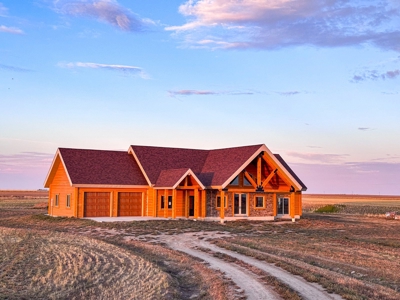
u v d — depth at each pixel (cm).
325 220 4831
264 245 2927
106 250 2659
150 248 2780
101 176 4503
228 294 1703
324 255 2634
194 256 2533
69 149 4691
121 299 1719
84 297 1761
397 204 12175
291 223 4334
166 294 1784
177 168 4797
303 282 1870
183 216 4547
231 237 3291
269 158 4522
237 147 4712
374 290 1773
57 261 2359
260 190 4434
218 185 4219
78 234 3466
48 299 1764
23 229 3612
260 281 1903
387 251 2888
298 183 4656
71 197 4478
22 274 2128
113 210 4525
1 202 9350
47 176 4922
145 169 4650
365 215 6159
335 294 1683
